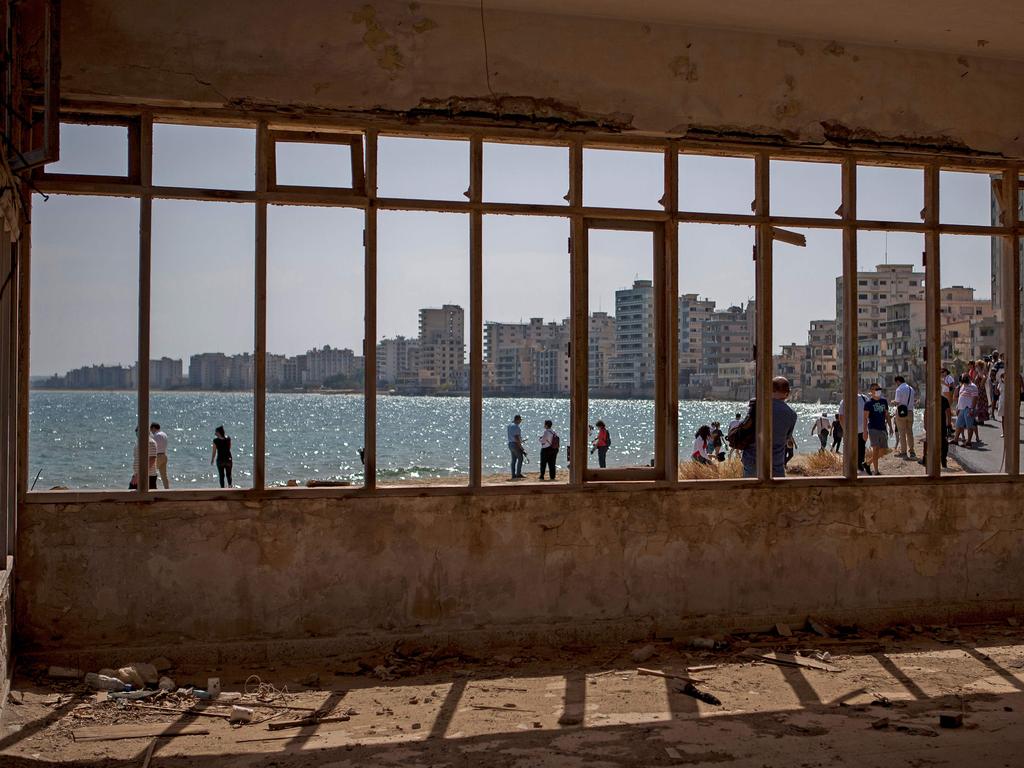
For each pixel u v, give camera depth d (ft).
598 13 22.47
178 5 20.21
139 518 19.90
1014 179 25.67
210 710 17.13
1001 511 25.21
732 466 39.09
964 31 23.59
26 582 19.35
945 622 24.61
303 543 20.71
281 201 20.99
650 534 22.75
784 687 18.79
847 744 15.12
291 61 20.84
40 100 19.34
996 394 67.41
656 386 23.21
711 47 23.41
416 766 14.23
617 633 22.36
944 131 24.95
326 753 14.87
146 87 19.98
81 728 16.01
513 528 21.90
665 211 23.16
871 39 24.14
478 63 21.93
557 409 232.94
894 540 24.40
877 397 46.50
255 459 20.57
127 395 343.87
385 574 21.13
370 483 21.18
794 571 23.68
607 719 16.63
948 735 15.60
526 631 21.81
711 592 23.11
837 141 24.17
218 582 20.25
